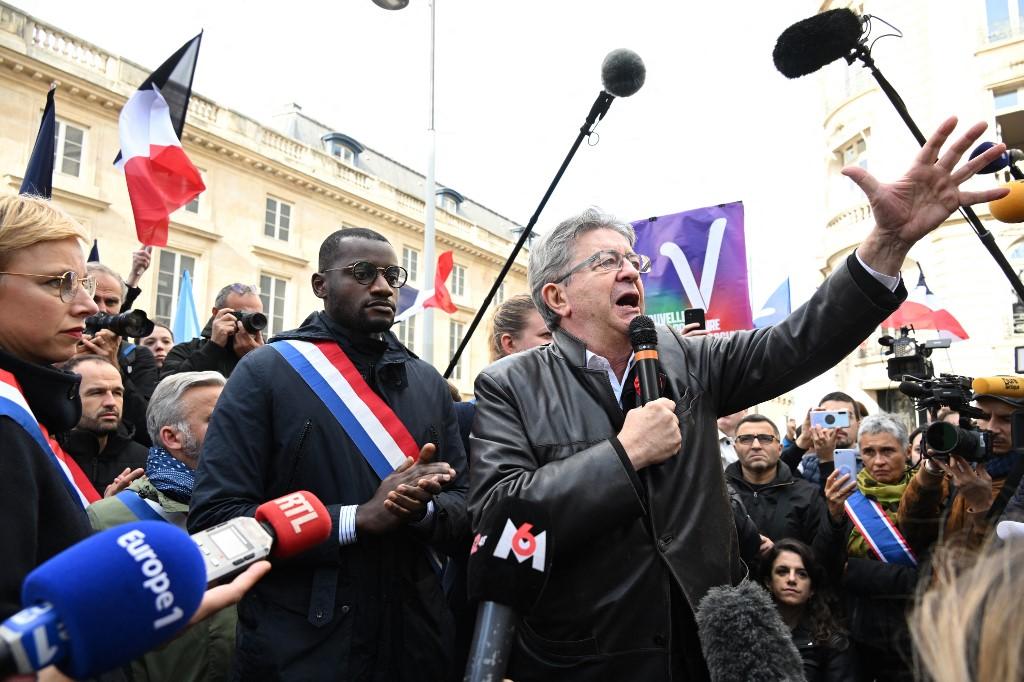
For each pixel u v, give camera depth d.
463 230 28.11
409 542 2.17
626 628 1.64
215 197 19.78
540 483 1.64
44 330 1.43
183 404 2.57
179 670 2.23
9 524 1.14
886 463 3.57
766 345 1.91
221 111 19.89
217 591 1.09
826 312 1.79
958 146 1.68
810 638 3.23
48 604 0.79
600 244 2.02
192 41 4.72
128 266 17.05
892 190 1.72
